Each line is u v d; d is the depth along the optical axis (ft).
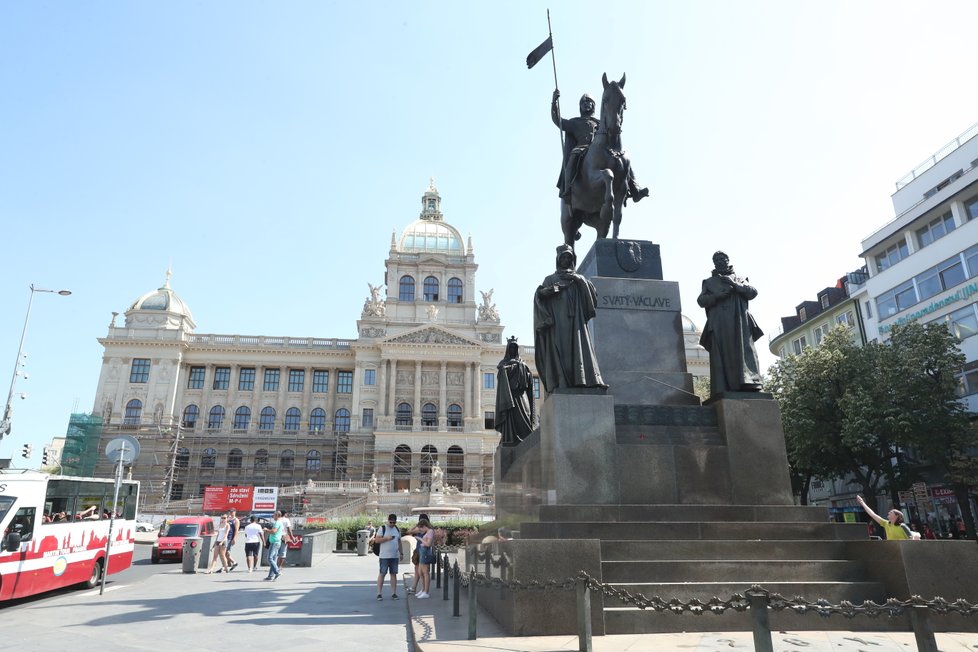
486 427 281.74
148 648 28.12
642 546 26.86
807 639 22.77
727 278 34.78
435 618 32.42
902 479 110.42
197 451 269.44
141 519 195.31
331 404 283.38
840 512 151.23
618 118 42.19
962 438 98.84
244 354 284.00
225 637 30.37
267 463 271.28
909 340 105.91
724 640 22.62
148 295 288.51
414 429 268.82
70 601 47.09
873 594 25.68
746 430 31.89
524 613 24.50
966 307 118.01
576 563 24.85
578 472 29.89
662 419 32.53
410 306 301.02
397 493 207.62
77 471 234.58
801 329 181.47
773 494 31.12
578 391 31.42
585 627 21.22
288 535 79.15
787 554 27.50
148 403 267.18
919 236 132.46
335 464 272.51
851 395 104.17
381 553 45.80
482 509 191.62
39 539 48.03
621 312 36.42
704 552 27.14
